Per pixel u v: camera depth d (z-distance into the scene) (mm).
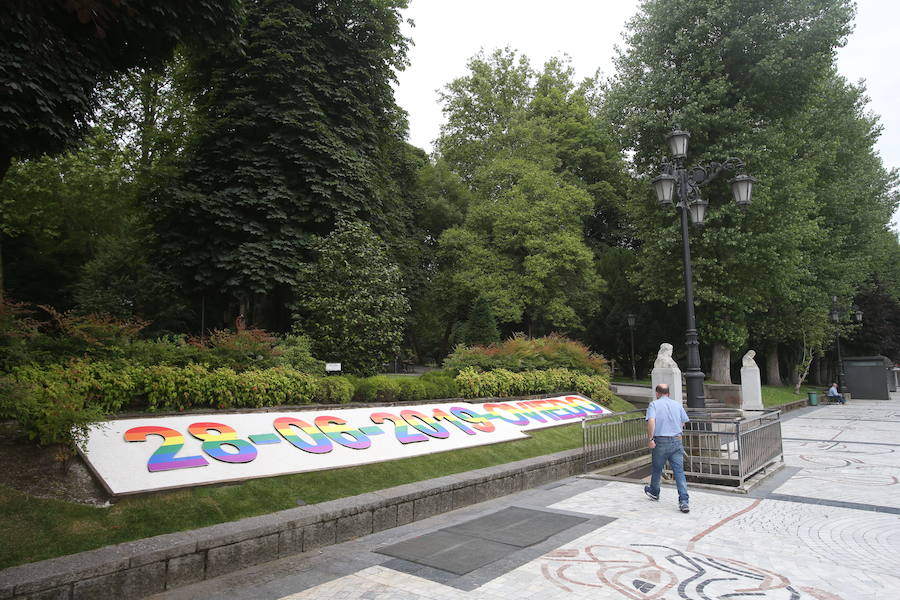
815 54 19266
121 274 21828
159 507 5656
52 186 20016
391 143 20938
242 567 5348
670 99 20938
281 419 8344
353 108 17594
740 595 4668
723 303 21312
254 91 16516
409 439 9523
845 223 31203
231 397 8406
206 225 15914
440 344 43031
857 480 10000
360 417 9562
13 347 7113
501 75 35344
